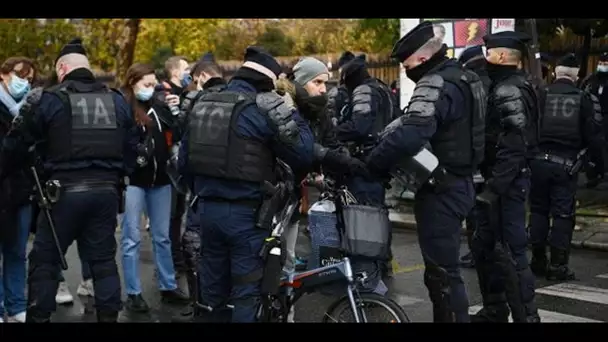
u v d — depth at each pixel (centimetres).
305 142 403
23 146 463
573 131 638
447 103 414
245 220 400
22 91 498
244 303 400
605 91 1027
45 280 457
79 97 457
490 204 481
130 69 562
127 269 584
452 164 426
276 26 2722
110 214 471
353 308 411
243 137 394
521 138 479
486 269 501
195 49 2177
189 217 535
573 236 836
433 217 427
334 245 428
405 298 616
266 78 408
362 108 583
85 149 454
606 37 1295
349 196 445
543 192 666
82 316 572
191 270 525
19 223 524
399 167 413
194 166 404
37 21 2241
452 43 915
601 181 1153
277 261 402
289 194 410
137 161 508
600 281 668
